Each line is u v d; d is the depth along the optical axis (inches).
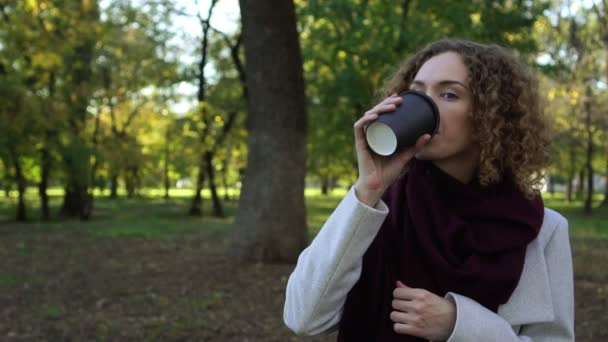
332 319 56.0
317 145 895.1
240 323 220.5
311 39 590.9
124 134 1025.5
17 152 688.4
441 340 52.6
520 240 55.1
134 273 323.9
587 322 225.8
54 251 422.3
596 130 1026.7
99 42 778.2
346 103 581.9
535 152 59.3
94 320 224.1
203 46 807.1
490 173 56.5
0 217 879.7
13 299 259.9
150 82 924.6
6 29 601.0
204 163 928.3
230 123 868.0
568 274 59.0
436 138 56.7
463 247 54.9
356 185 53.4
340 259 52.7
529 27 434.9
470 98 57.2
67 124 736.3
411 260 55.8
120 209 1147.9
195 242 482.6
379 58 461.7
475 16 467.2
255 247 336.2
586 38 845.8
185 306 245.4
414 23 483.8
